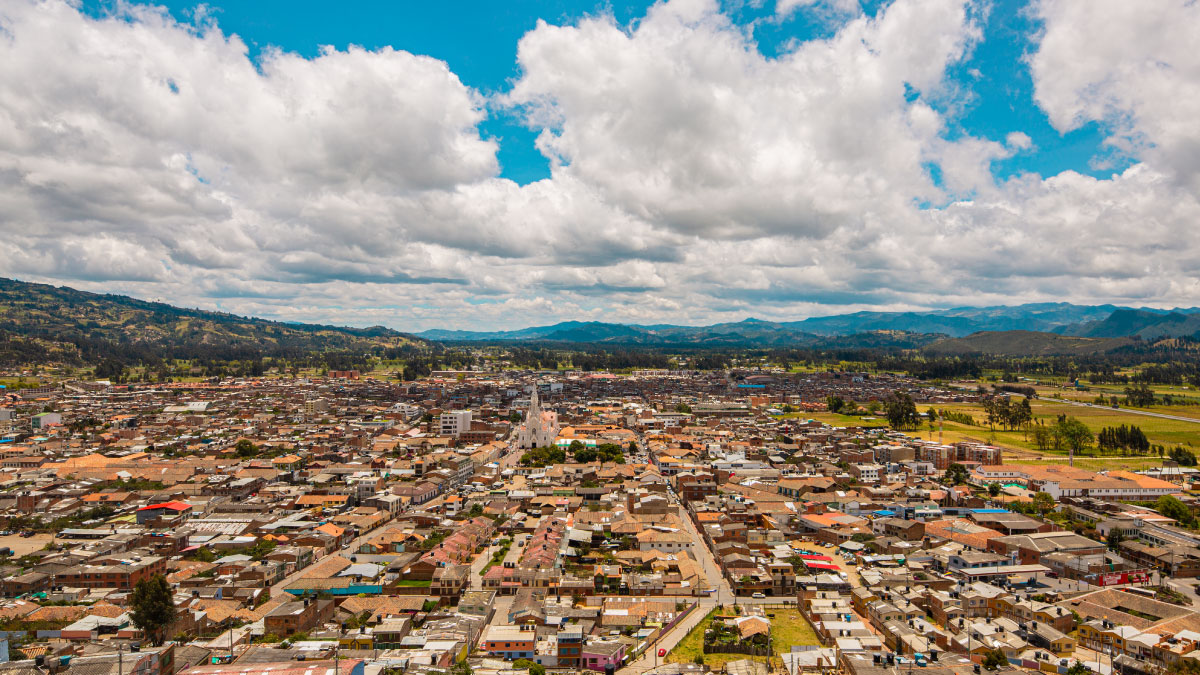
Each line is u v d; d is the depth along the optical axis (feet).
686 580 619.67
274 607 536.83
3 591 557.74
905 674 432.66
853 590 585.63
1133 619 516.73
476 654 485.97
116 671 402.31
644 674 464.24
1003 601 550.36
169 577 604.90
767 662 476.95
